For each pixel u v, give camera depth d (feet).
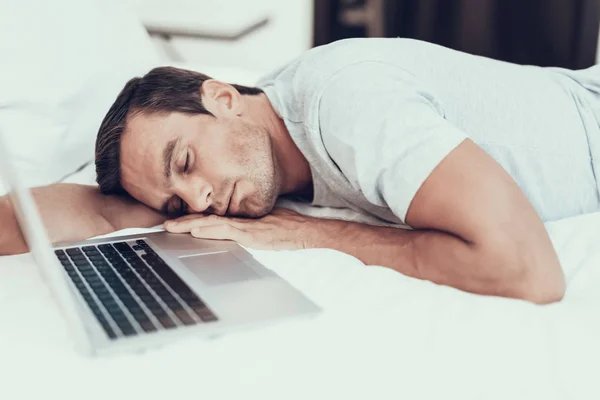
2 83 4.03
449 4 7.03
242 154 3.30
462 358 2.05
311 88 3.15
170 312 2.23
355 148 2.85
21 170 3.91
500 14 6.86
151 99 3.32
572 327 2.25
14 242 3.02
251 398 1.86
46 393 1.87
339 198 3.53
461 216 2.59
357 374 1.96
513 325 2.27
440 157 2.66
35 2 4.45
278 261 2.93
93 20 4.75
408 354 2.07
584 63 6.56
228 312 2.25
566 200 3.54
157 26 7.34
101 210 3.50
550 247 2.60
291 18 7.59
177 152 3.23
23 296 2.50
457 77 3.40
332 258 2.97
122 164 3.39
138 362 2.00
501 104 3.45
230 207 3.35
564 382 1.98
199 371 1.97
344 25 7.47
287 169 3.57
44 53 4.29
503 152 3.40
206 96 3.38
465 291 2.66
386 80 2.97
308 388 1.90
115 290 2.42
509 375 1.99
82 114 4.32
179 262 2.79
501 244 2.53
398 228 3.20
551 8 6.62
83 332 2.00
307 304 2.34
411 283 2.67
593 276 2.79
